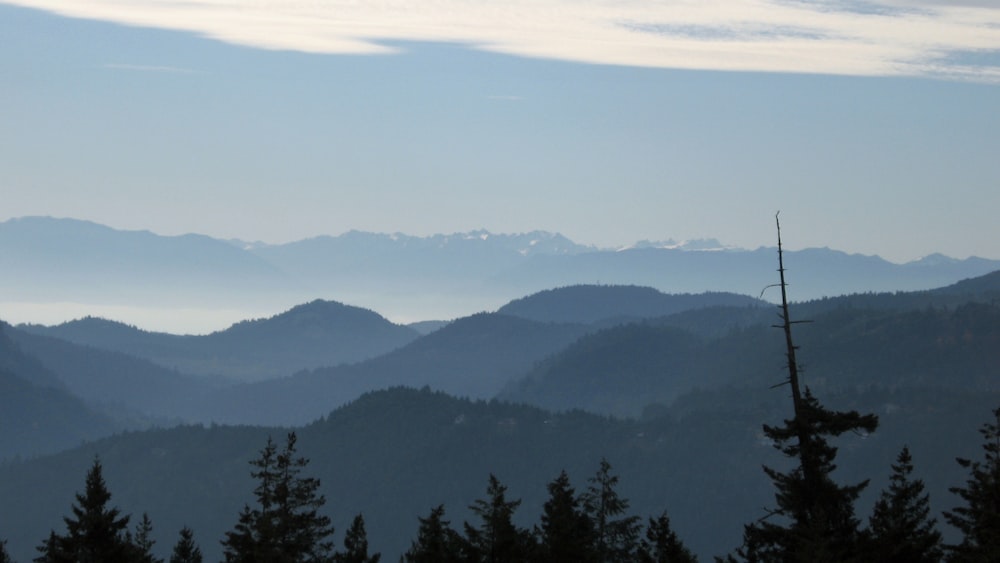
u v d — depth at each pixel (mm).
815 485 83500
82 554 104688
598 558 104500
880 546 84875
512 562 99062
